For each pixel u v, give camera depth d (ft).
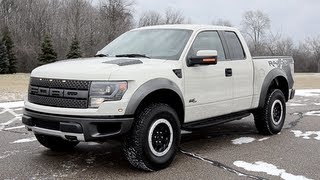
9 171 17.52
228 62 21.61
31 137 24.64
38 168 17.98
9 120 31.32
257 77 23.71
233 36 22.97
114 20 218.38
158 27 22.09
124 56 19.80
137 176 16.80
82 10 204.64
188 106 19.11
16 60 158.61
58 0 205.26
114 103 15.96
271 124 24.79
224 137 24.64
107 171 17.51
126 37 22.43
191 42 19.90
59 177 16.69
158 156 17.42
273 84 25.89
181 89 18.63
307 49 221.87
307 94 54.75
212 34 21.58
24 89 64.90
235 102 22.08
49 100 16.90
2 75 127.24
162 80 17.53
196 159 19.43
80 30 197.77
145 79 16.96
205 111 20.18
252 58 23.65
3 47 143.95
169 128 17.87
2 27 185.88
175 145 18.24
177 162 18.89
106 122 15.93
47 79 17.15
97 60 18.45
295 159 19.45
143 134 16.72
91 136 15.97
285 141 23.40
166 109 17.65
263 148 21.70
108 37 207.72
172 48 19.72
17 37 188.75
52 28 197.77
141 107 17.10
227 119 21.71
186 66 19.04
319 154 20.40
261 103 24.06
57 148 20.79
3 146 22.22
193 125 19.81
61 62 18.74
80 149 21.52
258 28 198.29
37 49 181.37
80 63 17.78
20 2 197.67
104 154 20.47
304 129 27.20
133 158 16.90
